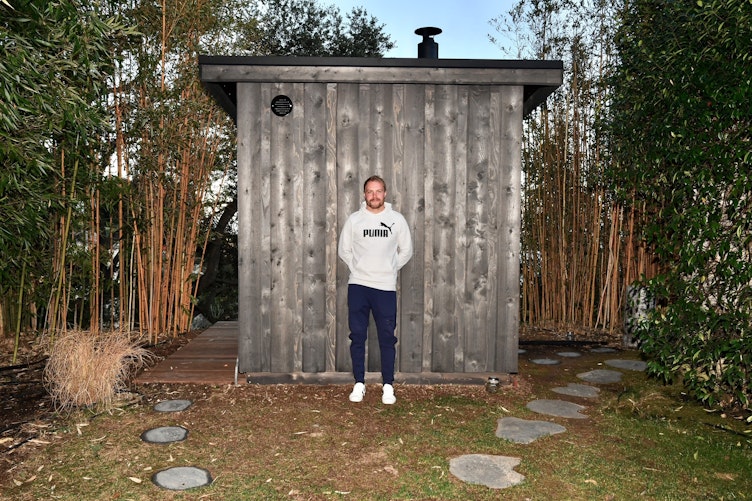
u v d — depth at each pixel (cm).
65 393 431
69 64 434
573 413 425
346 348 490
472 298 491
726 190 403
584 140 801
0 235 477
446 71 471
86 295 698
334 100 480
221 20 777
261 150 478
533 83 471
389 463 328
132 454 338
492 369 495
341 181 483
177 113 690
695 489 301
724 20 378
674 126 441
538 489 298
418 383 489
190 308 768
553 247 823
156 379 492
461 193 485
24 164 458
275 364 488
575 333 773
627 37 588
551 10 830
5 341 640
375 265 441
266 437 367
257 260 483
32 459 329
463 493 292
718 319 400
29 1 377
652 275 697
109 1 582
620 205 754
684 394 479
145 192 702
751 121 382
